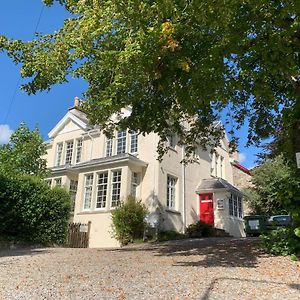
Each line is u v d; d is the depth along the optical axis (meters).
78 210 22.39
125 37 8.19
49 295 5.96
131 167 21.31
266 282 6.72
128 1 7.17
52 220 17.17
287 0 8.09
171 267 8.41
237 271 7.74
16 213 15.54
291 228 9.97
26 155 21.09
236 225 24.58
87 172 22.88
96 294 5.93
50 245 16.91
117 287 6.39
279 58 9.05
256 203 28.14
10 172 16.56
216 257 9.77
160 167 21.38
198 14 7.33
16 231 15.65
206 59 9.05
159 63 8.86
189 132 15.58
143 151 22.05
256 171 28.73
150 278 7.12
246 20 8.72
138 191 21.47
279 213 26.27
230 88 9.82
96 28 7.66
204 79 9.29
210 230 21.44
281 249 9.73
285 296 5.76
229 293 5.91
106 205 21.19
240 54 9.34
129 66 8.16
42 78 9.09
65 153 27.09
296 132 10.83
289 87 11.99
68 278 7.32
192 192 24.30
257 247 11.05
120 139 23.61
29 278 7.55
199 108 12.34
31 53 9.21
